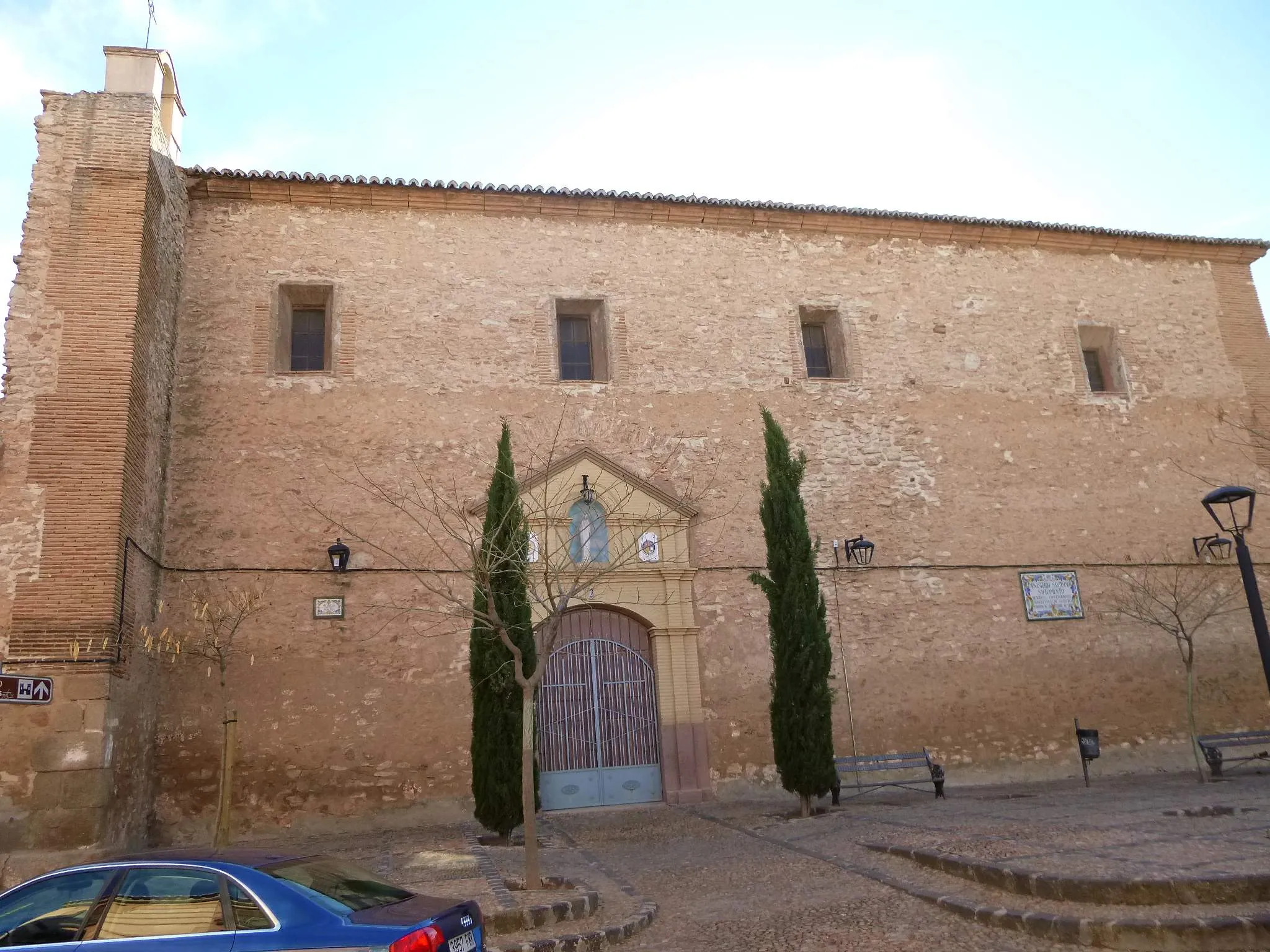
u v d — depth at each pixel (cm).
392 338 1527
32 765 1058
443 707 1388
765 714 1502
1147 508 1775
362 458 1461
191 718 1309
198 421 1423
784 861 988
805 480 1628
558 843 1182
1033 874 743
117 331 1211
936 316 1786
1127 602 1705
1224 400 1892
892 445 1688
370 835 1277
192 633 1334
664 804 1438
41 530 1129
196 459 1407
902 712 1555
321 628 1378
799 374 1683
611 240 1670
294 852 564
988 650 1622
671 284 1672
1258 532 1819
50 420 1168
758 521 1590
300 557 1399
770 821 1253
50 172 1267
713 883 922
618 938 738
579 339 1662
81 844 1048
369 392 1492
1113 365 1875
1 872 1011
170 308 1413
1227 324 1948
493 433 1521
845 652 1560
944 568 1645
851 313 1745
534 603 1449
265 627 1362
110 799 1105
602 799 1438
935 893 774
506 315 1584
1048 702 1622
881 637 1582
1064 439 1777
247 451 1427
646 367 1616
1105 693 1650
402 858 1054
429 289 1566
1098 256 1922
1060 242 1895
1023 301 1844
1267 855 765
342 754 1339
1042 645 1647
